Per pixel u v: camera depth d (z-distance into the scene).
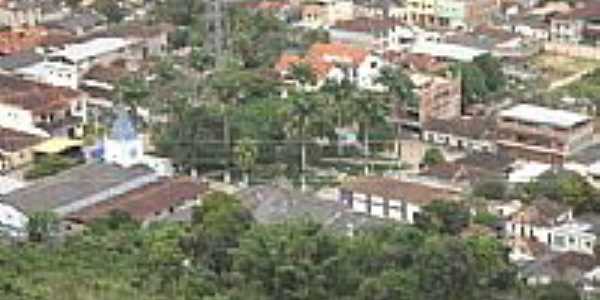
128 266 184.38
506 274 188.88
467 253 183.00
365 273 185.12
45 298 164.62
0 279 169.50
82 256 187.75
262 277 183.25
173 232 199.12
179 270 183.75
